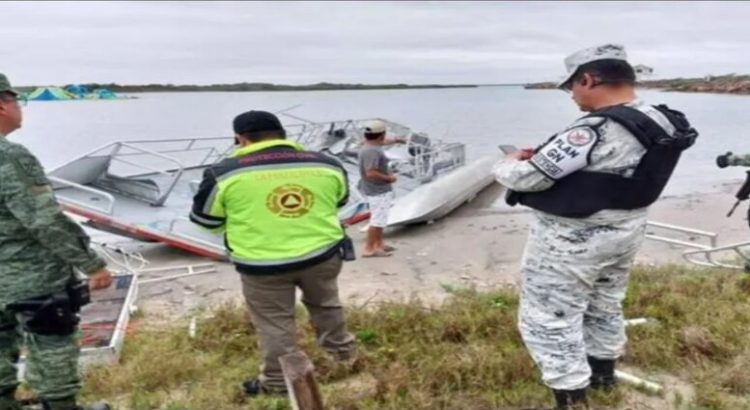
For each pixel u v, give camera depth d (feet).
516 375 12.64
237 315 16.25
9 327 10.69
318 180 12.53
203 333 15.72
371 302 17.99
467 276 22.74
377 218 25.21
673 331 14.38
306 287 12.94
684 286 17.58
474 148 64.80
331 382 13.11
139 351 14.92
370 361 13.65
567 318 10.76
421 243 27.68
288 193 12.23
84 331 15.51
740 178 46.14
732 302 16.40
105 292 19.02
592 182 10.05
